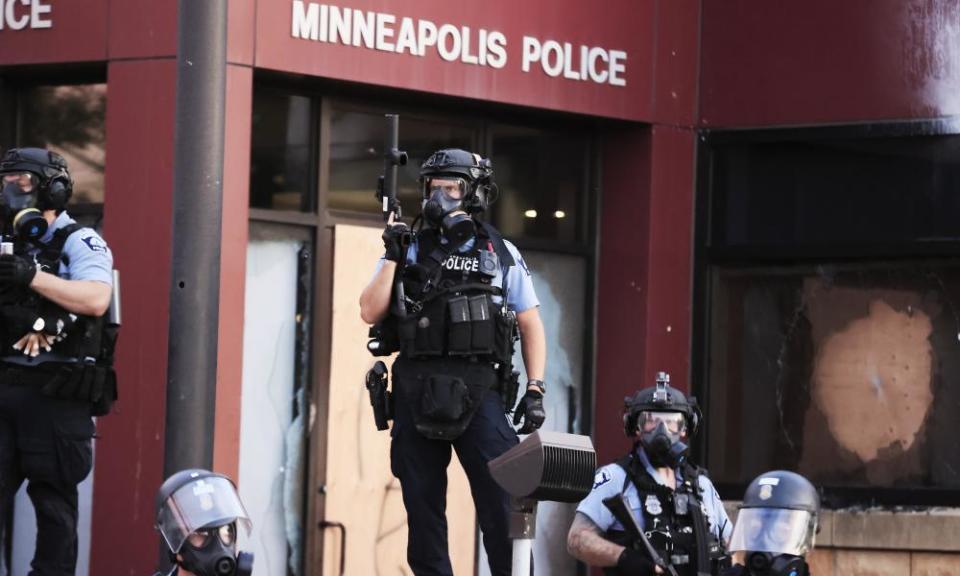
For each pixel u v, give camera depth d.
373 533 16.17
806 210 17.47
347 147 16.14
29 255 10.64
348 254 16.03
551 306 17.56
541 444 8.77
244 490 15.50
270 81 15.59
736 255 17.67
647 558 11.43
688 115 17.69
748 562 8.70
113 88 15.02
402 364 10.78
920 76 16.97
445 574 10.80
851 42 17.22
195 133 11.07
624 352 17.56
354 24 15.54
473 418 10.73
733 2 17.64
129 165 14.93
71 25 15.23
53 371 10.61
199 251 11.06
